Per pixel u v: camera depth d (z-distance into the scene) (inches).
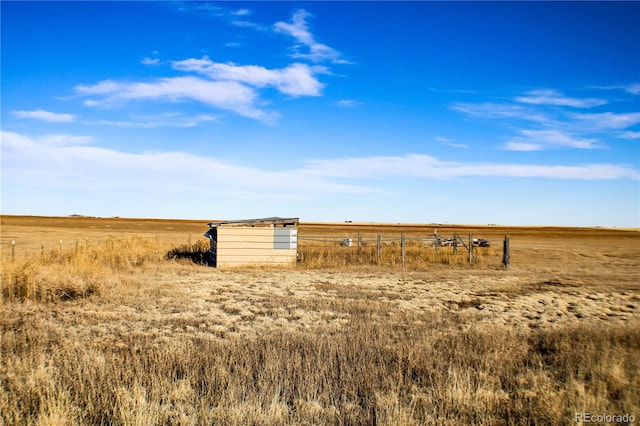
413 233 4069.9
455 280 906.7
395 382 305.0
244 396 277.6
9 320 471.8
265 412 254.8
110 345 390.0
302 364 331.0
